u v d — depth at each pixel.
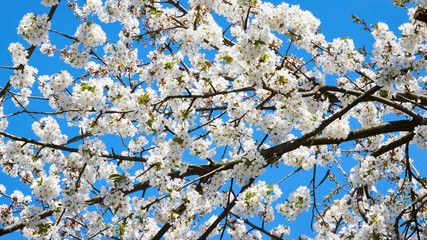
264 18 6.12
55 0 5.51
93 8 6.79
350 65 5.91
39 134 6.27
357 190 7.50
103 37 5.89
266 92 7.10
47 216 6.67
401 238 6.33
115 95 5.95
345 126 6.38
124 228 6.40
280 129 6.39
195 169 6.81
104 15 7.05
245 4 6.31
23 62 6.05
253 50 5.22
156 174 6.61
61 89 5.97
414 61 5.31
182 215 6.62
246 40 5.18
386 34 5.90
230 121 6.45
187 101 6.67
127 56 6.49
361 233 6.23
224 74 6.96
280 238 6.95
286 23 6.09
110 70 6.40
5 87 6.24
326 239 7.31
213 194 6.70
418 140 6.71
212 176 6.70
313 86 5.96
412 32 5.84
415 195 7.67
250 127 6.70
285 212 5.95
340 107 7.38
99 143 6.03
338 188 7.35
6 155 6.91
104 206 6.33
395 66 5.29
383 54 5.58
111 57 6.36
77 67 5.90
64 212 6.28
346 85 7.48
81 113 6.04
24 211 6.54
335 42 5.89
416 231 6.59
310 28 6.18
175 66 6.01
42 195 6.16
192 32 6.02
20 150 6.70
